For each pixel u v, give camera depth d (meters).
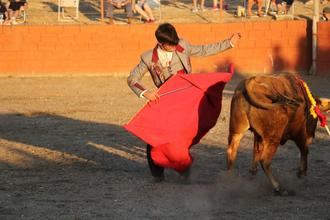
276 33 23.17
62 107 17.77
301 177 10.20
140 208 8.75
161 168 10.07
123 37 23.38
